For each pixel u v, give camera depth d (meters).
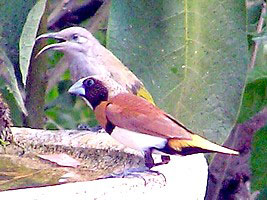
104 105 6.64
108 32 7.86
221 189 10.74
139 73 7.93
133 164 7.45
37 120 10.44
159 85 7.94
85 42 9.86
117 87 6.75
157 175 6.36
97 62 9.65
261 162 9.83
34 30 7.51
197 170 6.71
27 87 10.29
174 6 7.89
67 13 11.68
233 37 7.83
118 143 7.67
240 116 9.46
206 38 7.87
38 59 10.25
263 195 10.19
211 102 7.88
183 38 7.92
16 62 8.59
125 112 6.54
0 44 8.45
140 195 6.05
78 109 12.52
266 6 9.43
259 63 10.09
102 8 11.66
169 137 6.43
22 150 7.78
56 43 10.77
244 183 10.63
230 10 7.83
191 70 7.92
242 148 10.52
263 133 9.77
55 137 7.96
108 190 5.94
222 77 7.85
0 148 7.82
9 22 8.48
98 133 7.98
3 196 5.63
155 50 7.92
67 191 5.77
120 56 7.89
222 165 10.60
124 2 7.86
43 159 7.62
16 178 7.09
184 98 7.93
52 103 12.30
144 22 7.89
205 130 7.89
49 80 12.15
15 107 9.73
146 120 6.48
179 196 6.22
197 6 7.88
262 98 9.45
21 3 8.45
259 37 9.29
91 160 7.60
